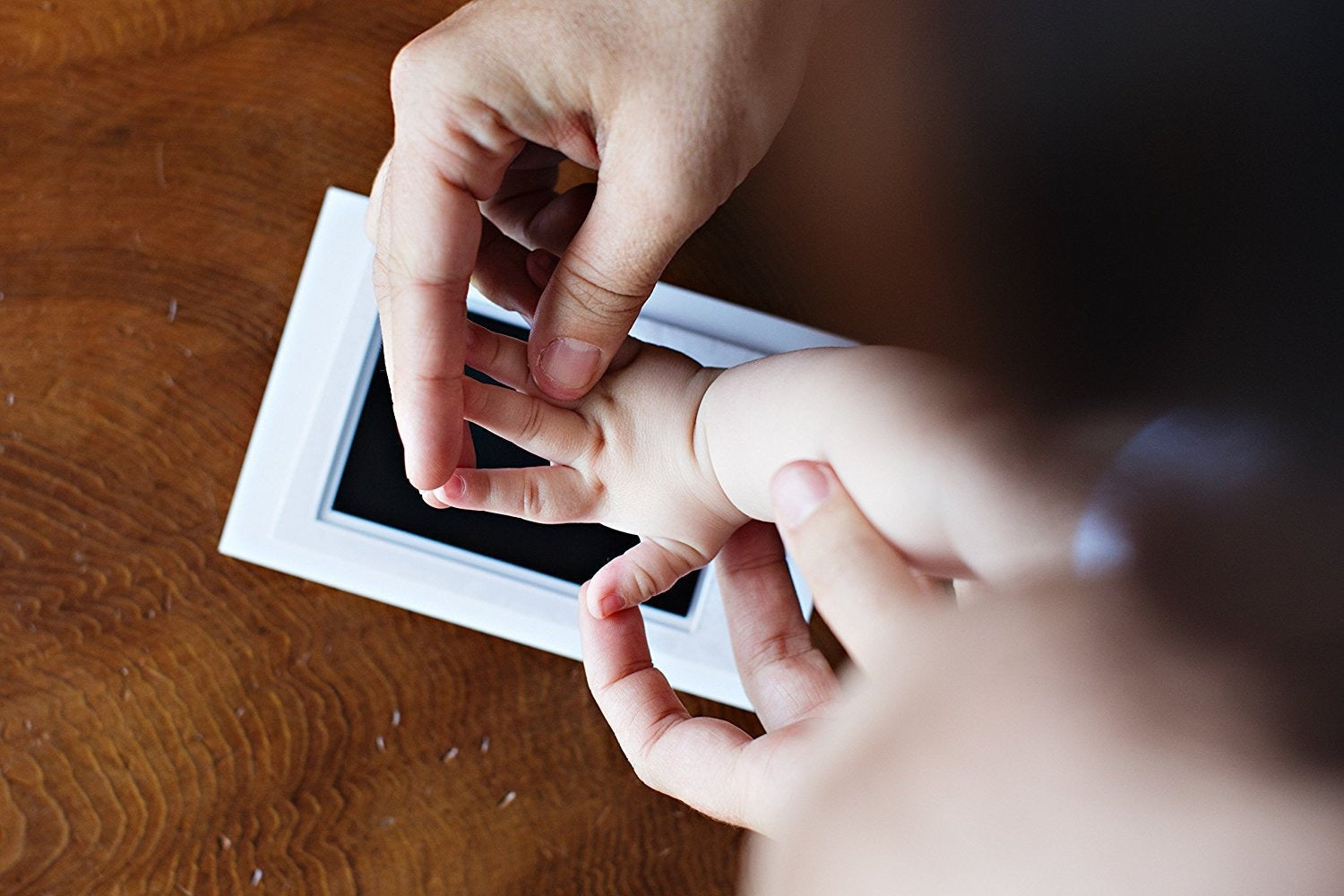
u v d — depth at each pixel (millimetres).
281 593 445
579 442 412
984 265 211
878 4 232
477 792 447
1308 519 195
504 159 377
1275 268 185
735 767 367
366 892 443
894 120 223
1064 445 244
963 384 312
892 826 237
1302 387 188
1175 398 201
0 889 435
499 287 426
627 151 368
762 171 432
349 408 447
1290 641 202
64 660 440
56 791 438
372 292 448
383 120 450
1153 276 193
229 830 441
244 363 447
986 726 239
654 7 365
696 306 450
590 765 449
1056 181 199
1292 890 209
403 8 450
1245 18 183
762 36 365
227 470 445
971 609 279
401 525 448
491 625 448
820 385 370
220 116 446
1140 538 220
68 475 442
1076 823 224
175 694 441
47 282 443
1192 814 215
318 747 444
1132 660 225
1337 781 204
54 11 442
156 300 445
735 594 419
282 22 447
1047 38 200
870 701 276
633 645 401
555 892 446
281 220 448
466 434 418
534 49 364
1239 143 184
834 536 335
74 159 444
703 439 405
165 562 443
